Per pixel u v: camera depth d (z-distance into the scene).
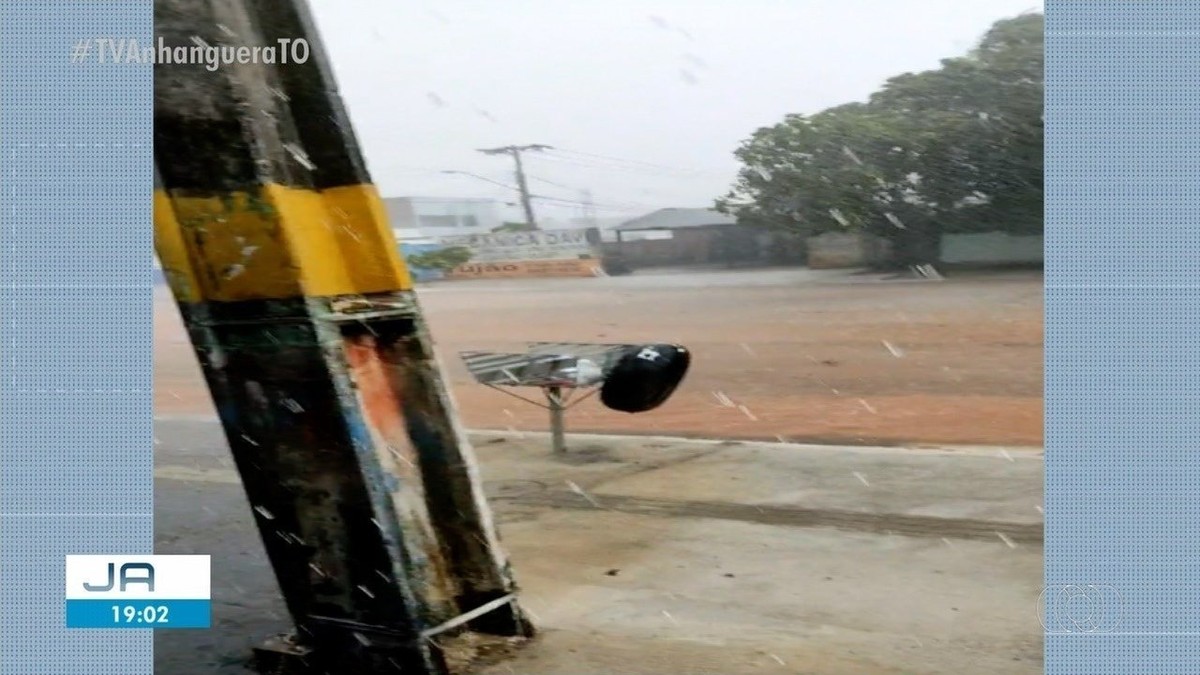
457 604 4.99
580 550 6.48
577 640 5.07
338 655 4.88
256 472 4.89
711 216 44.81
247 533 7.26
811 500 7.36
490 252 45.84
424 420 4.97
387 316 4.83
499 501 7.73
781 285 29.88
